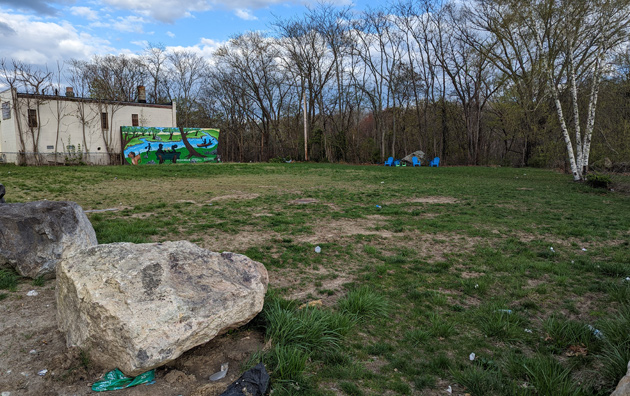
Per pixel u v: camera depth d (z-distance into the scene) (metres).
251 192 17.11
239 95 53.81
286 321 4.21
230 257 4.32
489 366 3.87
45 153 33.50
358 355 4.02
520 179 25.44
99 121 36.84
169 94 60.94
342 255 7.75
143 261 3.71
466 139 53.00
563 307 5.45
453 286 6.20
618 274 6.71
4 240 5.49
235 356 3.73
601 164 26.36
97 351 3.37
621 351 3.75
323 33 48.22
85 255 3.81
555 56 22.66
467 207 13.92
